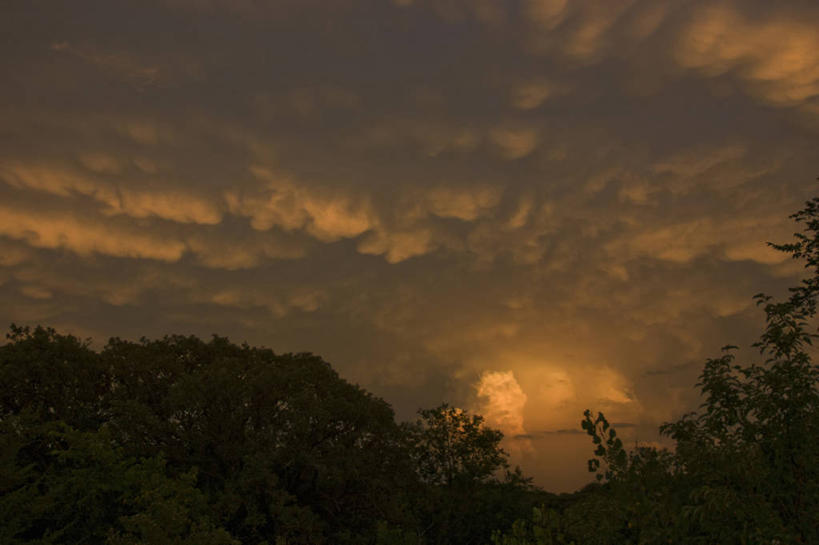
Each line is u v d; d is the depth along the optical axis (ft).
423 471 112.37
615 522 19.31
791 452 17.89
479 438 110.93
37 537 60.75
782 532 16.51
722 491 17.10
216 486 89.86
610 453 20.20
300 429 90.33
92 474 58.54
